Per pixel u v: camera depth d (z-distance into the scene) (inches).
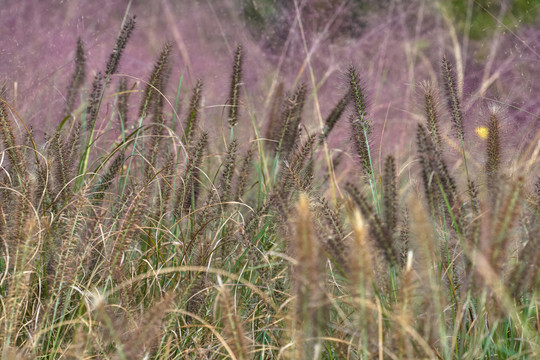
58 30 248.5
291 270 91.0
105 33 277.0
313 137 114.4
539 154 131.0
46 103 184.7
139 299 106.7
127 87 149.8
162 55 135.5
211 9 329.7
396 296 85.9
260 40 322.0
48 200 108.3
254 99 220.1
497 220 73.7
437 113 105.7
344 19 323.6
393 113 211.6
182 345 97.9
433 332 82.0
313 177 114.3
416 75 259.8
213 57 280.8
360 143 106.5
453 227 93.2
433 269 87.6
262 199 129.5
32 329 98.3
